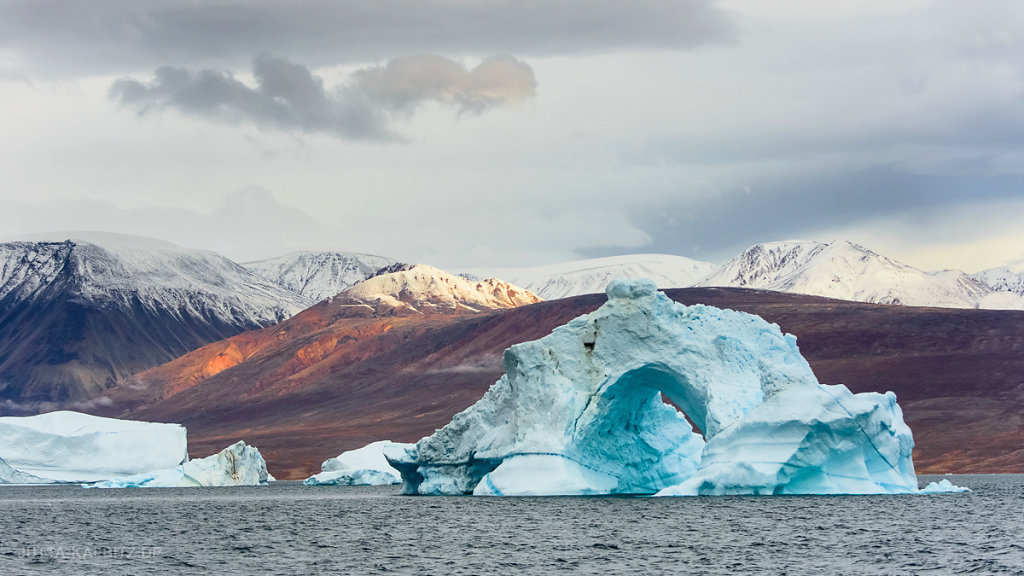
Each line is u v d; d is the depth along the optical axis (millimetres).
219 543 137750
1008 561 112750
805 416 156000
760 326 175125
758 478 155000
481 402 193625
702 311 176625
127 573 112875
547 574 108438
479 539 133125
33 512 198500
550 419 173750
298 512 186250
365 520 163250
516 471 172625
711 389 166375
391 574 109750
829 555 117562
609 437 181250
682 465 191500
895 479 163375
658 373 175000
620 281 178375
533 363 178625
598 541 129000
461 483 195125
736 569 109875
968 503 180500
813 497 190375
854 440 158625
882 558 115438
